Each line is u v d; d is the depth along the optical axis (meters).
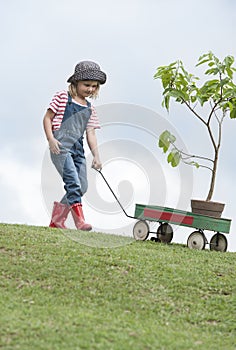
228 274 6.66
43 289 5.66
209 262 7.09
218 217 8.16
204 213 8.13
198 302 5.80
